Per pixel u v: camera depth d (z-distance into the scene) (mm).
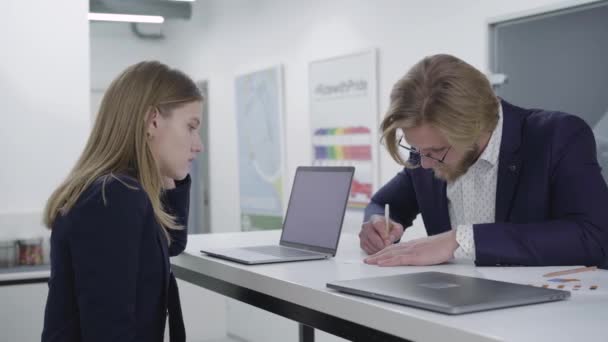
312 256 1646
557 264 1410
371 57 4547
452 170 1534
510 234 1420
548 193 1530
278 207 5746
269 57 5855
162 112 1423
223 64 6641
